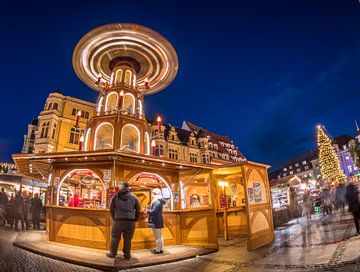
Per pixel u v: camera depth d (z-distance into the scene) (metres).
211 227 8.89
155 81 17.64
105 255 6.98
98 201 10.60
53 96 27.17
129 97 14.17
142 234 8.53
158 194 8.20
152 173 9.67
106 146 12.21
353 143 27.58
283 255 7.05
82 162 9.16
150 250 8.16
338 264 5.27
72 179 12.79
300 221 14.98
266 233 9.95
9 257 6.31
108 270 5.90
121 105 12.76
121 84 14.12
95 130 12.38
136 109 14.05
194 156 36.94
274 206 19.73
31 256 6.76
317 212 18.98
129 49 15.41
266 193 11.12
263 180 11.18
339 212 16.14
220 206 12.97
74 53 14.90
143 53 15.70
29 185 17.05
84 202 10.35
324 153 33.06
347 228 9.66
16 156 8.43
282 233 11.47
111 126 12.45
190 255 7.56
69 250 7.37
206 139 38.72
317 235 9.39
